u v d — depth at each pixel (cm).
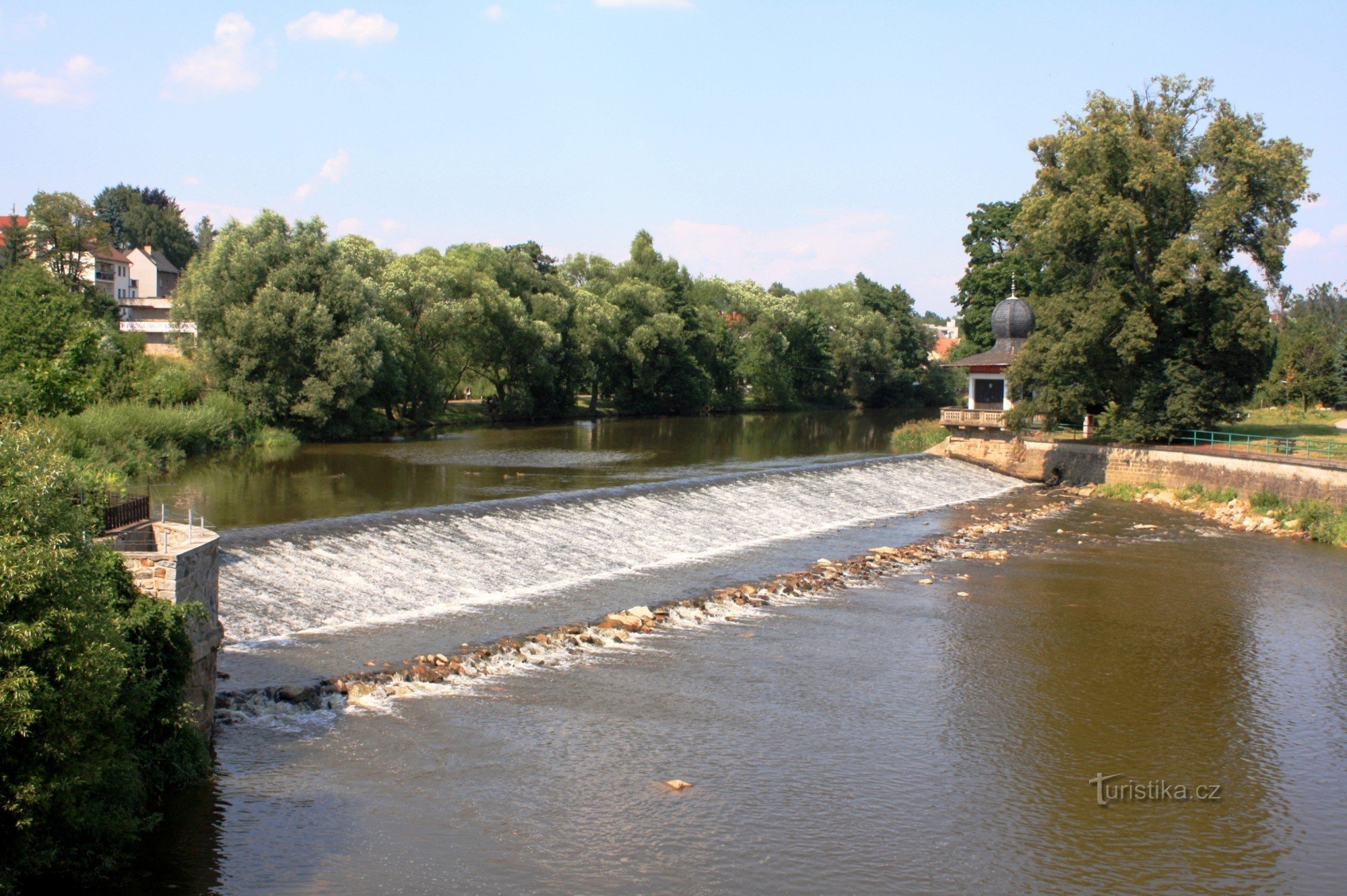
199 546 2159
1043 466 7306
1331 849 2069
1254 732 2655
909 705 2753
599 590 3666
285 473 6550
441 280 10219
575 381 12175
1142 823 2144
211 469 6681
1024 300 8294
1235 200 6094
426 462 7319
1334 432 7931
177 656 2008
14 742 1584
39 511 1672
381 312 9138
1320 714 2786
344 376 8344
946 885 1878
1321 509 5344
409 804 2050
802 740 2481
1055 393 6812
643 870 1867
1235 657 3259
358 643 2881
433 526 3875
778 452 8544
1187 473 6438
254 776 2120
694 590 3747
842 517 5538
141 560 2030
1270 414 9869
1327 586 4206
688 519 4784
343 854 1861
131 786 1814
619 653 3023
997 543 5038
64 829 1708
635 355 12544
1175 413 6581
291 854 1853
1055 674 3055
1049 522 5694
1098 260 6700
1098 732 2619
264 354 8325
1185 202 6519
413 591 3375
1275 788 2336
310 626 2992
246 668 2630
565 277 13475
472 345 10500
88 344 7612
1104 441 7144
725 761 2339
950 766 2381
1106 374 6662
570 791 2147
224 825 1933
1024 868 1952
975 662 3130
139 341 8681
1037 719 2694
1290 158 6231
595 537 4256
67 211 11338
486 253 11706
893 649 3222
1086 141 6438
